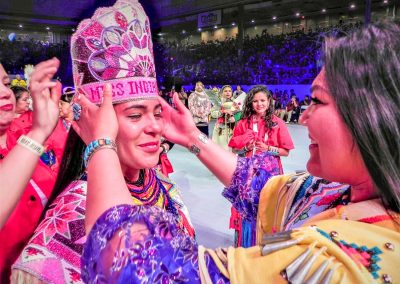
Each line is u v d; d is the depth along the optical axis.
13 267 0.78
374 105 0.44
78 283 0.78
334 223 0.47
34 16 16.30
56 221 0.82
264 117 3.20
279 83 14.95
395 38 0.45
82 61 0.85
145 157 0.88
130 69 0.85
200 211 3.71
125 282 0.45
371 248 0.44
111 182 0.54
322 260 0.42
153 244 0.46
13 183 0.73
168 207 1.05
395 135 0.44
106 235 0.48
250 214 0.89
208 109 5.87
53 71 0.74
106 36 0.83
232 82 16.69
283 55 14.97
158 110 0.92
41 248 0.79
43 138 0.76
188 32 20.55
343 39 0.50
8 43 15.16
